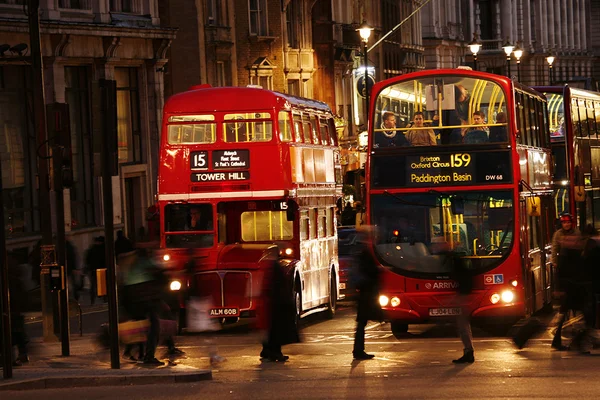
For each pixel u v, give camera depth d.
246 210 40.38
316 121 44.94
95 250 49.72
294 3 87.38
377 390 24.88
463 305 29.94
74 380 25.94
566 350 32.56
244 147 39.94
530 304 37.50
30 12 36.00
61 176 34.75
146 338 30.20
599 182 51.62
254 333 39.50
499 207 36.03
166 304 31.05
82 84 61.25
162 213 39.94
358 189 96.38
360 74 102.88
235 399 23.80
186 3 72.00
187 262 36.81
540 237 40.50
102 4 61.88
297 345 35.59
